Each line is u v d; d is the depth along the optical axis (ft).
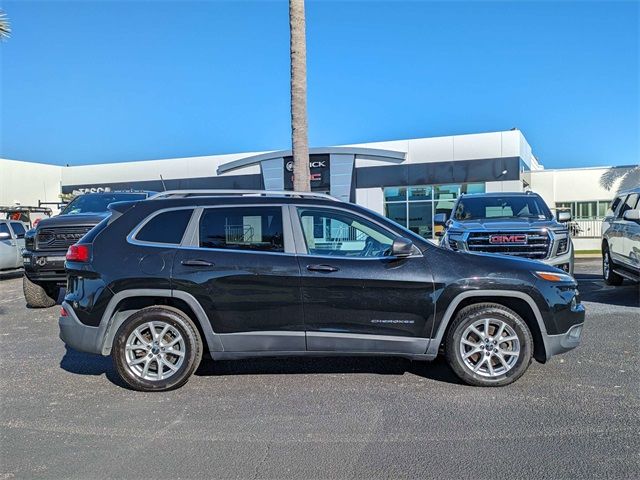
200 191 18.19
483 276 16.42
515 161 76.28
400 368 18.74
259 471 11.64
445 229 31.99
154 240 17.24
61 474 11.66
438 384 17.02
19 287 47.14
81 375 18.83
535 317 16.63
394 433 13.41
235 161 90.48
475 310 16.56
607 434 13.11
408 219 82.33
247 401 15.87
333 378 17.83
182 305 17.16
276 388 16.93
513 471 11.42
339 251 16.97
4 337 25.35
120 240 17.30
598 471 11.34
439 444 12.75
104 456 12.50
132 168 99.76
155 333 16.87
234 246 17.02
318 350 16.67
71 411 15.37
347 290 16.46
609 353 20.16
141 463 12.13
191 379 17.97
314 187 85.51
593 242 87.20
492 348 16.57
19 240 52.24
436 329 16.49
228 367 19.17
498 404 15.20
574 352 20.35
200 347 17.02
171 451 12.69
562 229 28.50
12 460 12.35
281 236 16.99
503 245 27.68
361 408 15.11
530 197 33.99
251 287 16.55
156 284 16.66
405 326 16.51
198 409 15.33
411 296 16.42
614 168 91.76
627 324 25.14
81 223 30.91
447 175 79.15
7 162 97.30
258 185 90.07
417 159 80.79
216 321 16.62
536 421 13.97
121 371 16.76
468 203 33.91
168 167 96.48
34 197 101.81
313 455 12.33
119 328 17.07
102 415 15.03
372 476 11.32
